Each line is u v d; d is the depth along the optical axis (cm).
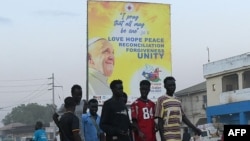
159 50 2178
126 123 837
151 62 2162
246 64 3878
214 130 3028
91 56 2105
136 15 2161
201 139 3045
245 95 3806
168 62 2177
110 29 2130
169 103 865
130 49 2147
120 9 2145
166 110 862
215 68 4312
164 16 2191
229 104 3947
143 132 899
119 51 2134
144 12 2172
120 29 2139
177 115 864
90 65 2100
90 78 2094
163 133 859
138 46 2155
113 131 817
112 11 2136
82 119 1051
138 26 2161
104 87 2108
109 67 2114
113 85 841
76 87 871
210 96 4431
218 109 4100
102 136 1062
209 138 3014
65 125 824
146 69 2153
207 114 4269
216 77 4347
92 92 2092
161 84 2159
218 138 2983
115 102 835
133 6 2159
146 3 2175
